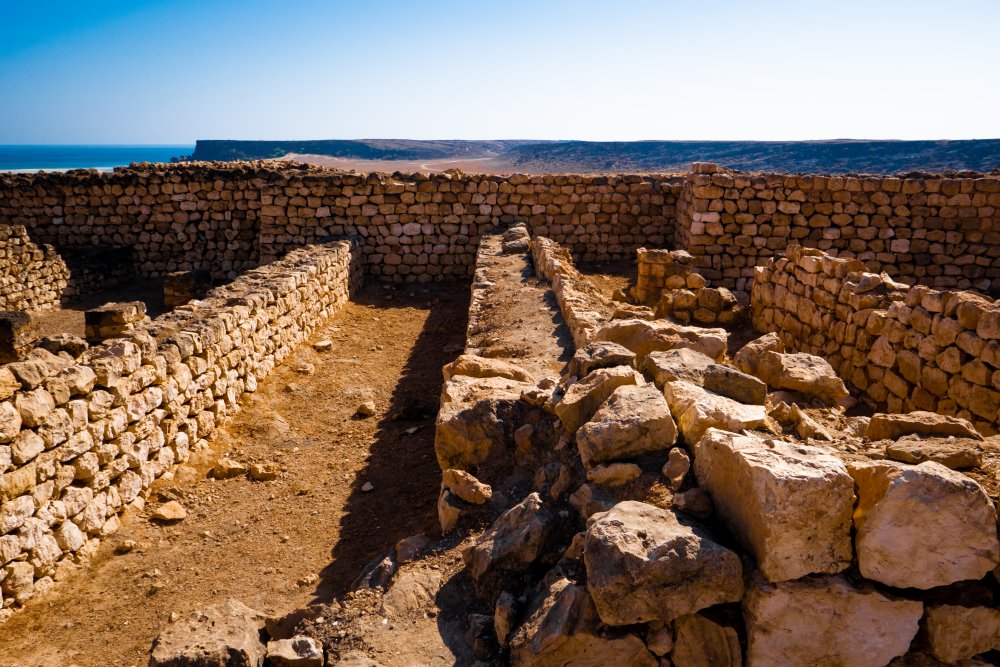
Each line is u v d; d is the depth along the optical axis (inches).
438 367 437.4
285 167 807.7
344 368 428.5
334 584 207.6
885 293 350.0
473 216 722.8
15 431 200.8
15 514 200.1
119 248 749.3
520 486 192.1
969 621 124.1
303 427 339.3
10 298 600.4
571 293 376.2
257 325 382.9
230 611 149.1
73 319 600.7
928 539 121.8
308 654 137.7
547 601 133.2
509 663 133.5
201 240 752.3
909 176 658.8
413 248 721.0
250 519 253.9
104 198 746.8
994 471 141.7
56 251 691.4
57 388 219.5
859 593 124.3
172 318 336.5
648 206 737.0
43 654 183.6
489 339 343.9
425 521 237.1
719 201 645.3
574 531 159.0
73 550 222.2
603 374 192.5
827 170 2534.5
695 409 163.3
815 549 124.7
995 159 2171.5
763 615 124.0
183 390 294.2
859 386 353.4
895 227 631.8
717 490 142.3
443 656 139.3
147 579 216.8
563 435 192.2
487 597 152.4
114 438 247.0
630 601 122.4
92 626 195.2
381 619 150.3
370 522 247.0
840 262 377.1
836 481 123.4
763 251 651.5
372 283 710.5
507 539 155.1
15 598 200.1
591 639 124.8
